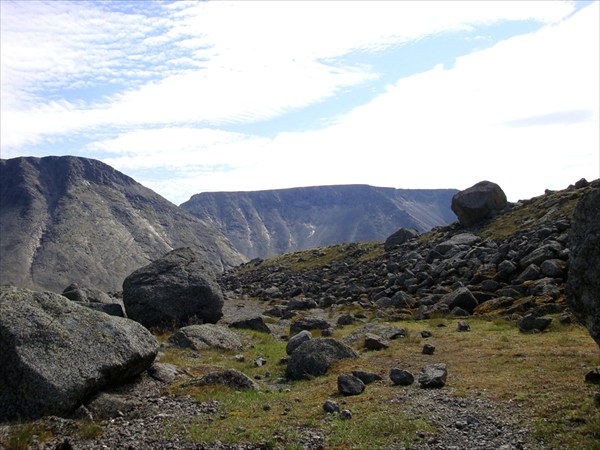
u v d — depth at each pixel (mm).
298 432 13695
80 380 16031
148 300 38312
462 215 65875
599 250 13742
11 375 15836
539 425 12891
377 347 25234
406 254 64875
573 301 14578
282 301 62312
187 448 13125
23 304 17625
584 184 60562
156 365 20625
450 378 18500
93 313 18859
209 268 43062
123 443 13664
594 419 12695
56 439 13984
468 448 12102
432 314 35938
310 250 122625
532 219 54438
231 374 19438
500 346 23500
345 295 55469
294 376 21281
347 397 16938
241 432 13930
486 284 39000
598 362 18594
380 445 12555
